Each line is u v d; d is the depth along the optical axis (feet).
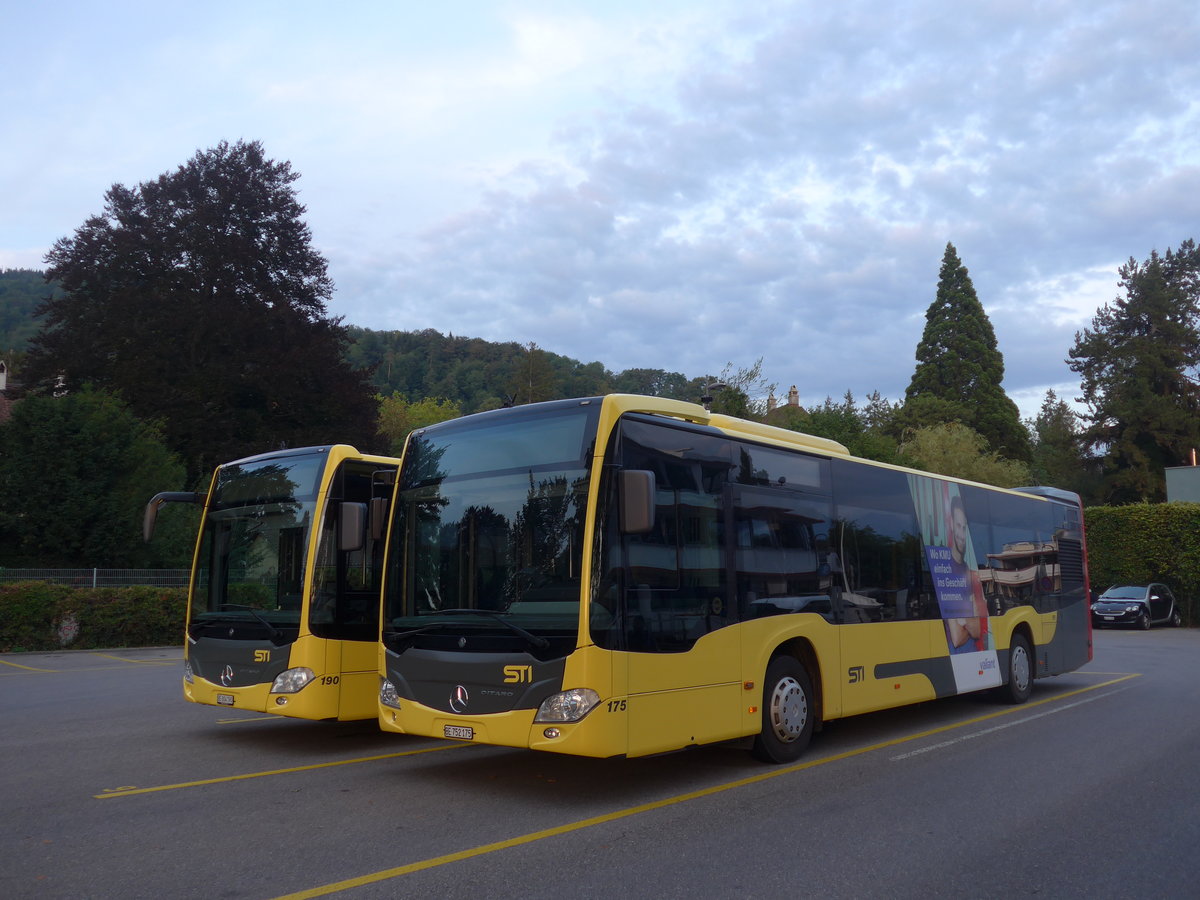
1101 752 30.32
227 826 21.06
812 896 16.51
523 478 24.23
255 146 143.54
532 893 16.56
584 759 29.40
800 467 30.22
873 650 32.32
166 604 80.59
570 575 22.57
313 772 27.35
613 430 23.30
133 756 29.94
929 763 28.50
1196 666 61.26
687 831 20.71
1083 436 188.85
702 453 26.08
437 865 18.16
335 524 30.68
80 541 97.30
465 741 23.43
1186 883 17.43
